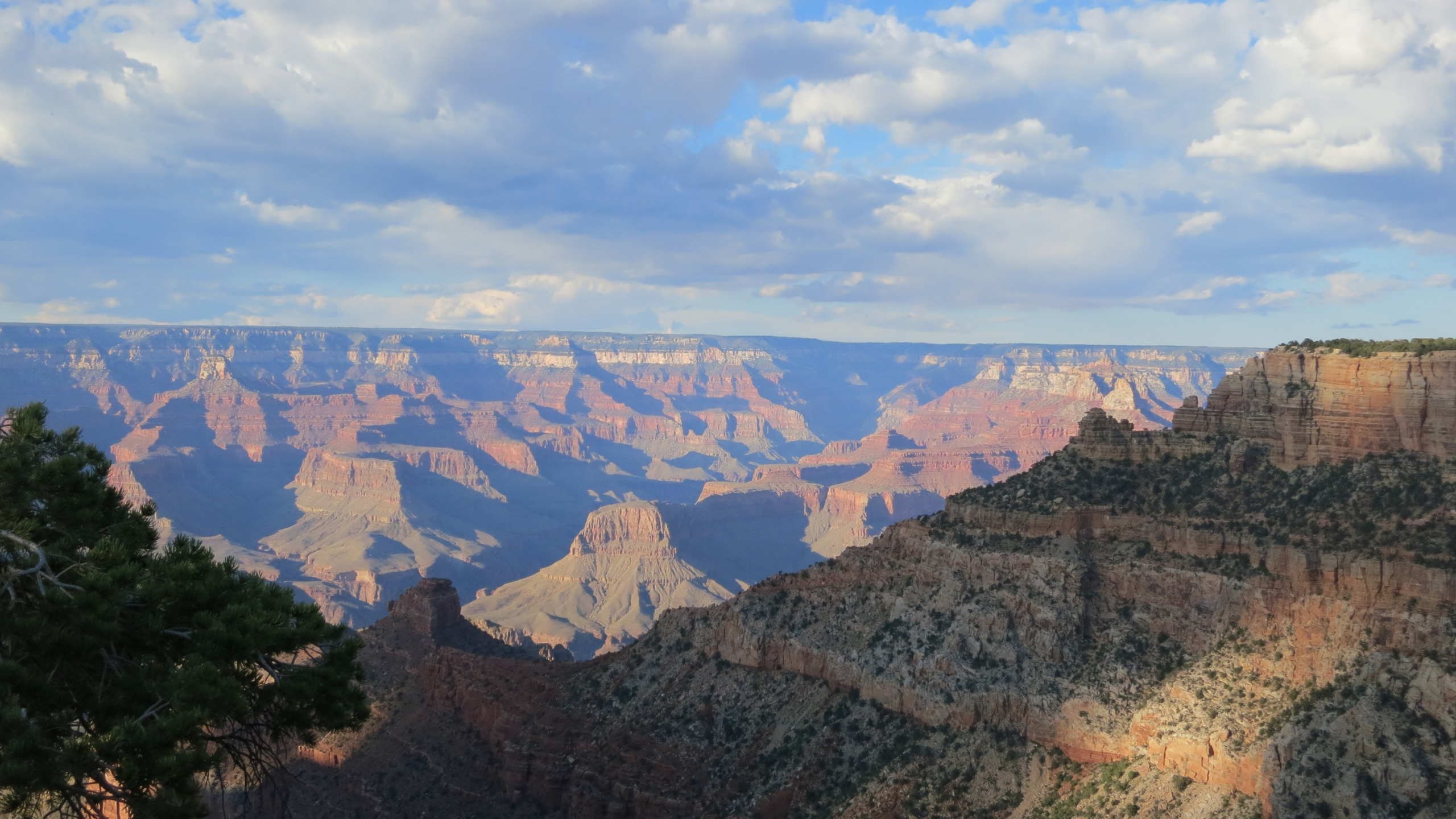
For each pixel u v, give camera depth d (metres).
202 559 55.91
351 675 54.91
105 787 43.81
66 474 51.59
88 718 46.56
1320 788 77.75
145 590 49.53
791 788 107.75
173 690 45.91
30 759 41.41
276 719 52.34
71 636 45.25
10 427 54.38
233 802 69.31
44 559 46.88
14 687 43.75
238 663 50.00
